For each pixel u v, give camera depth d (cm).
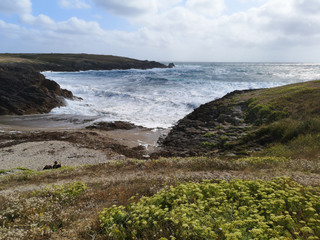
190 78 7331
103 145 2509
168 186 896
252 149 1828
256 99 3117
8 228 615
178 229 450
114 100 4925
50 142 2559
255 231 394
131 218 533
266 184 668
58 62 13050
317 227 431
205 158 1412
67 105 4744
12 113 4147
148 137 2792
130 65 15488
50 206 762
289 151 1507
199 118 3178
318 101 2298
